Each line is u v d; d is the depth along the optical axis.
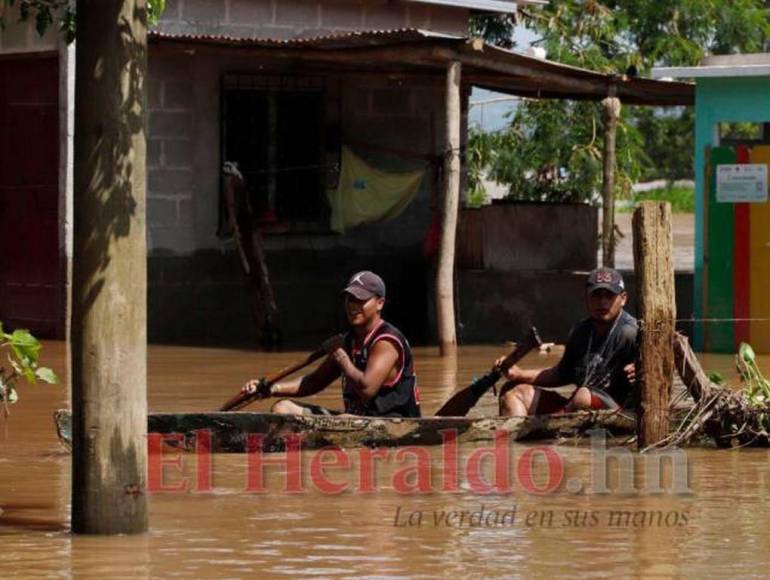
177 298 18.42
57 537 7.43
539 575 6.72
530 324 18.34
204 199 18.58
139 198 7.27
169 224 18.33
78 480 7.46
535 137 24.89
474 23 26.02
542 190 24.36
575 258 19.08
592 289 10.55
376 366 9.98
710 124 17.22
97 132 7.14
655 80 17.81
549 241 18.97
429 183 20.17
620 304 10.64
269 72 18.89
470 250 18.88
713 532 7.65
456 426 10.12
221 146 18.64
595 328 10.68
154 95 18.17
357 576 6.69
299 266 19.23
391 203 19.55
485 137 24.73
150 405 12.11
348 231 19.66
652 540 7.46
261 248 17.81
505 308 18.47
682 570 6.84
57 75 17.73
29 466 9.40
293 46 16.72
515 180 24.66
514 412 10.67
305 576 6.69
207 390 13.17
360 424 9.95
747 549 7.26
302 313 19.28
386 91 19.83
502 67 16.92
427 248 18.86
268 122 18.97
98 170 7.17
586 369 10.62
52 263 17.92
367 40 16.50
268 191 18.98
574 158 24.09
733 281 16.98
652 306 10.01
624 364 10.60
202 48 16.84
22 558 6.98
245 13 18.78
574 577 6.69
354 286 10.00
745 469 9.45
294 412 10.27
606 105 17.80
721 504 8.38
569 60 25.19
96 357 7.33
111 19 7.13
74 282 7.31
